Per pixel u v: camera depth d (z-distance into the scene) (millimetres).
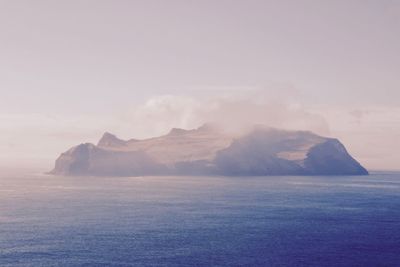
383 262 108875
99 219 173875
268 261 109062
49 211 196750
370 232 149375
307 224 166125
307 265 105875
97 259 109938
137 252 117000
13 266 103500
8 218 175125
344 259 111500
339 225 164250
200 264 106000
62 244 125875
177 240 132875
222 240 133500
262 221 172750
